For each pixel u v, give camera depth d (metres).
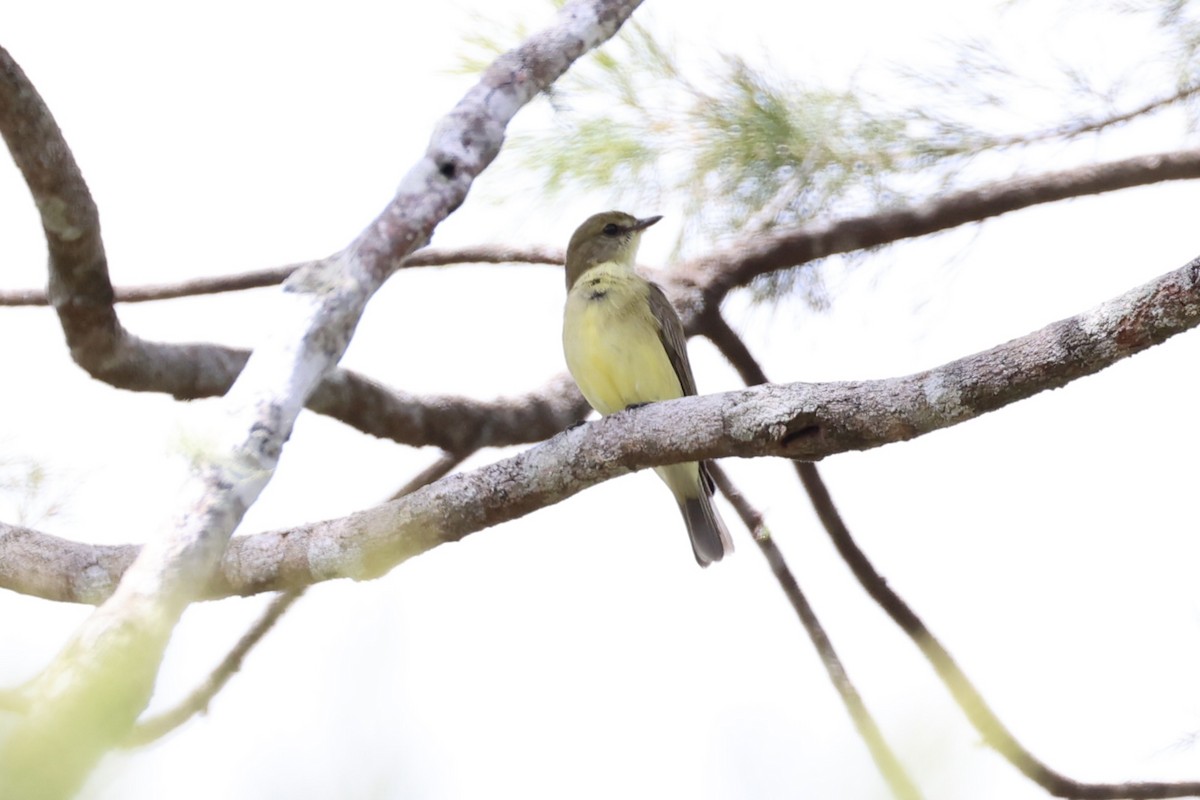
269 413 6.14
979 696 8.67
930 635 9.16
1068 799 8.63
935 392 6.51
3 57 7.28
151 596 5.36
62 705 3.42
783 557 10.20
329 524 7.86
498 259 10.88
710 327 10.42
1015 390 6.36
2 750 3.15
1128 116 9.19
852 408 6.75
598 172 9.68
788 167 9.63
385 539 7.74
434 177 6.91
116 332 8.79
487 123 7.10
